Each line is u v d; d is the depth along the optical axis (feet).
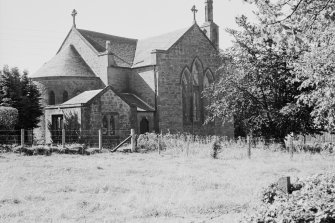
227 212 38.83
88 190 49.47
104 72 162.09
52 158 88.79
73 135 126.82
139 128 153.89
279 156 90.33
